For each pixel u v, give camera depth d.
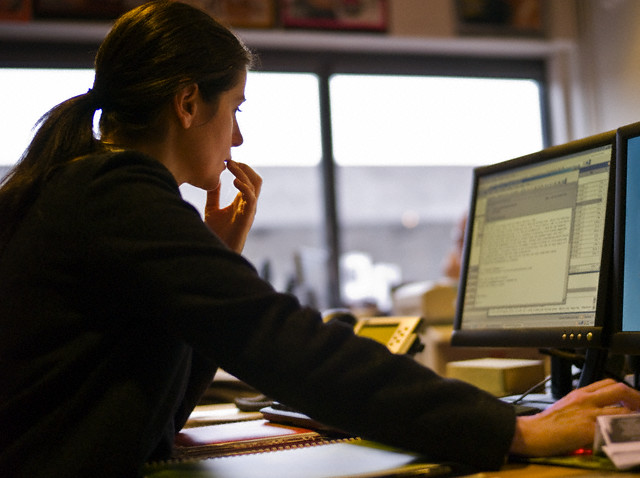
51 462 0.80
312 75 4.47
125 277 0.82
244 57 1.06
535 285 1.27
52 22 3.84
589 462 0.83
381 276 5.61
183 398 1.15
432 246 10.16
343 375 0.80
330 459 0.89
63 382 0.83
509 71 4.76
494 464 0.81
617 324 1.09
